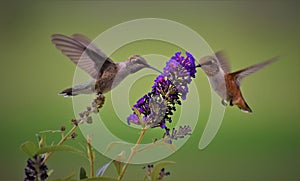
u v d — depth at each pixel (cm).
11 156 327
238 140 342
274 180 325
